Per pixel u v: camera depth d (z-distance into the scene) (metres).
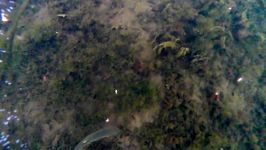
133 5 4.70
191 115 3.62
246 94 4.04
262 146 3.72
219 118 3.71
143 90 3.79
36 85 4.22
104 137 3.62
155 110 3.66
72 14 4.72
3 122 4.03
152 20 4.46
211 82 3.92
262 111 4.00
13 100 4.19
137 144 3.54
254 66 4.29
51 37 4.56
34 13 4.95
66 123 3.84
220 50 4.20
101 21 4.55
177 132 3.54
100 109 3.80
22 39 4.66
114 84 3.90
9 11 5.03
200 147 3.47
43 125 3.91
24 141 3.86
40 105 4.05
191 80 3.84
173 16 4.49
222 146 3.53
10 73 4.40
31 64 4.40
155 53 3.99
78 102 3.92
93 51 4.23
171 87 3.77
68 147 3.68
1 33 4.80
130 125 3.64
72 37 4.46
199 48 4.08
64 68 4.21
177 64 3.92
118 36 4.29
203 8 4.62
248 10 5.04
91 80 4.02
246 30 4.55
